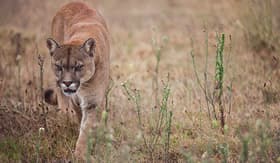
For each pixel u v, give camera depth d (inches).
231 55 625.3
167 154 409.1
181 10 975.6
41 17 906.1
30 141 437.7
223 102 499.2
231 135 448.5
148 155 420.2
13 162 412.2
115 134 457.7
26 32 823.7
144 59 707.4
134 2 1066.1
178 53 716.0
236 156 412.8
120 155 402.9
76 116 477.7
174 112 501.0
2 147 432.8
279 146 400.8
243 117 475.2
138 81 618.5
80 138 435.5
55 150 432.5
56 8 925.2
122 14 984.9
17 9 919.7
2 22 874.8
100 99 447.2
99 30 469.7
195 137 459.5
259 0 677.3
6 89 562.3
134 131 464.8
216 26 724.7
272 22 665.0
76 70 425.1
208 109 474.0
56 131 464.4
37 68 633.0
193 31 785.6
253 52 650.8
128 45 768.3
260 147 370.3
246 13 688.4
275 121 465.7
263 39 659.4
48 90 502.0
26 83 586.9
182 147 430.3
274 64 588.7
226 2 836.0
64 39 505.7
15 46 723.4
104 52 454.6
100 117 451.8
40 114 472.7
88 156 354.0
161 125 464.1
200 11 927.7
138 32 853.2
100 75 444.8
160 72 641.0
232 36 684.1
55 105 507.2
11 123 462.3
